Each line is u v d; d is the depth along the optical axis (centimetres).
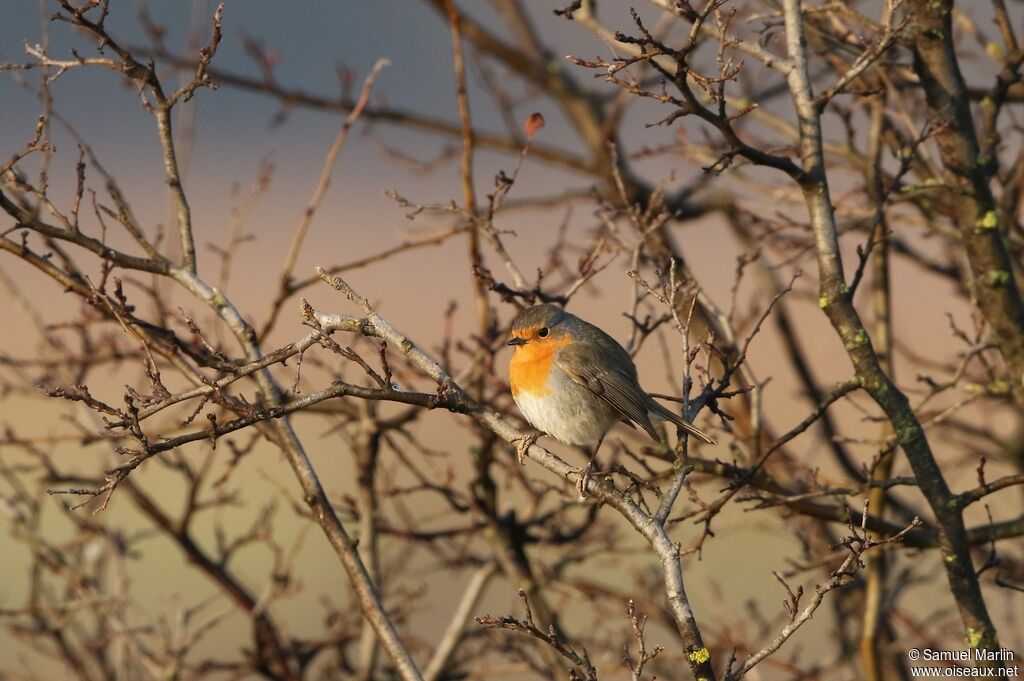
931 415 1087
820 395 1414
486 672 1186
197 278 891
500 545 1181
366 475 1141
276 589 1174
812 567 970
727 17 905
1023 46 1046
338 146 1119
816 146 895
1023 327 1006
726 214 1405
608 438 1196
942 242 1333
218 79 1402
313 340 740
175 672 1152
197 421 1248
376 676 1219
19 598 1833
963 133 989
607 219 1059
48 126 888
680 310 1048
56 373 1234
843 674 1274
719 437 1205
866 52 891
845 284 888
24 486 1389
